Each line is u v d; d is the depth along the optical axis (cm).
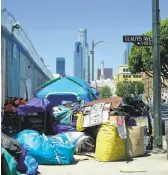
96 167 948
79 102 1603
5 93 1495
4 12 1451
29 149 931
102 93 8569
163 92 8956
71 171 895
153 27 1242
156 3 1241
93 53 4003
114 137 1026
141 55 4488
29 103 1200
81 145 1113
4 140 827
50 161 952
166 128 1087
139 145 1117
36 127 1202
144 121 1252
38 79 2919
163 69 4234
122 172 892
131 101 1358
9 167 730
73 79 1853
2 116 1203
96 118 1095
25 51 2116
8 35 1563
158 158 1093
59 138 1030
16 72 1808
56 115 1255
